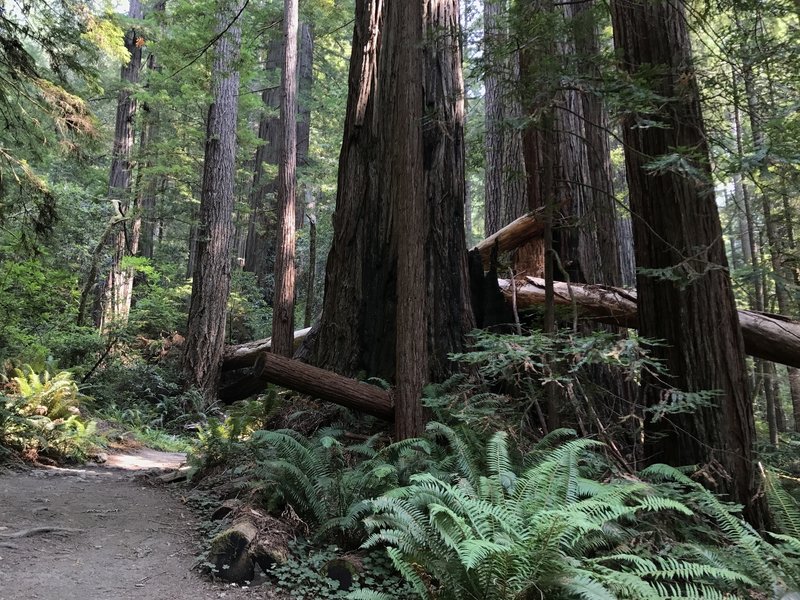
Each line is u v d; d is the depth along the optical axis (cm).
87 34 977
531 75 501
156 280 1778
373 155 752
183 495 581
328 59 2655
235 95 1499
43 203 966
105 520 492
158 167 1727
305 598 354
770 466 557
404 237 564
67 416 841
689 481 382
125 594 344
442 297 694
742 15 484
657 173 451
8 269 1147
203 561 385
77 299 1475
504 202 1095
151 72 1625
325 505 425
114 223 1487
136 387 1302
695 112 484
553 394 516
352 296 724
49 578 358
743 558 324
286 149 1140
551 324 546
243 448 615
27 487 589
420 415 540
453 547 279
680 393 416
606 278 796
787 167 432
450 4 767
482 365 650
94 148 1016
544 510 296
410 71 581
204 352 1382
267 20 1582
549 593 275
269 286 2138
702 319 465
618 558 316
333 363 712
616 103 448
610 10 539
